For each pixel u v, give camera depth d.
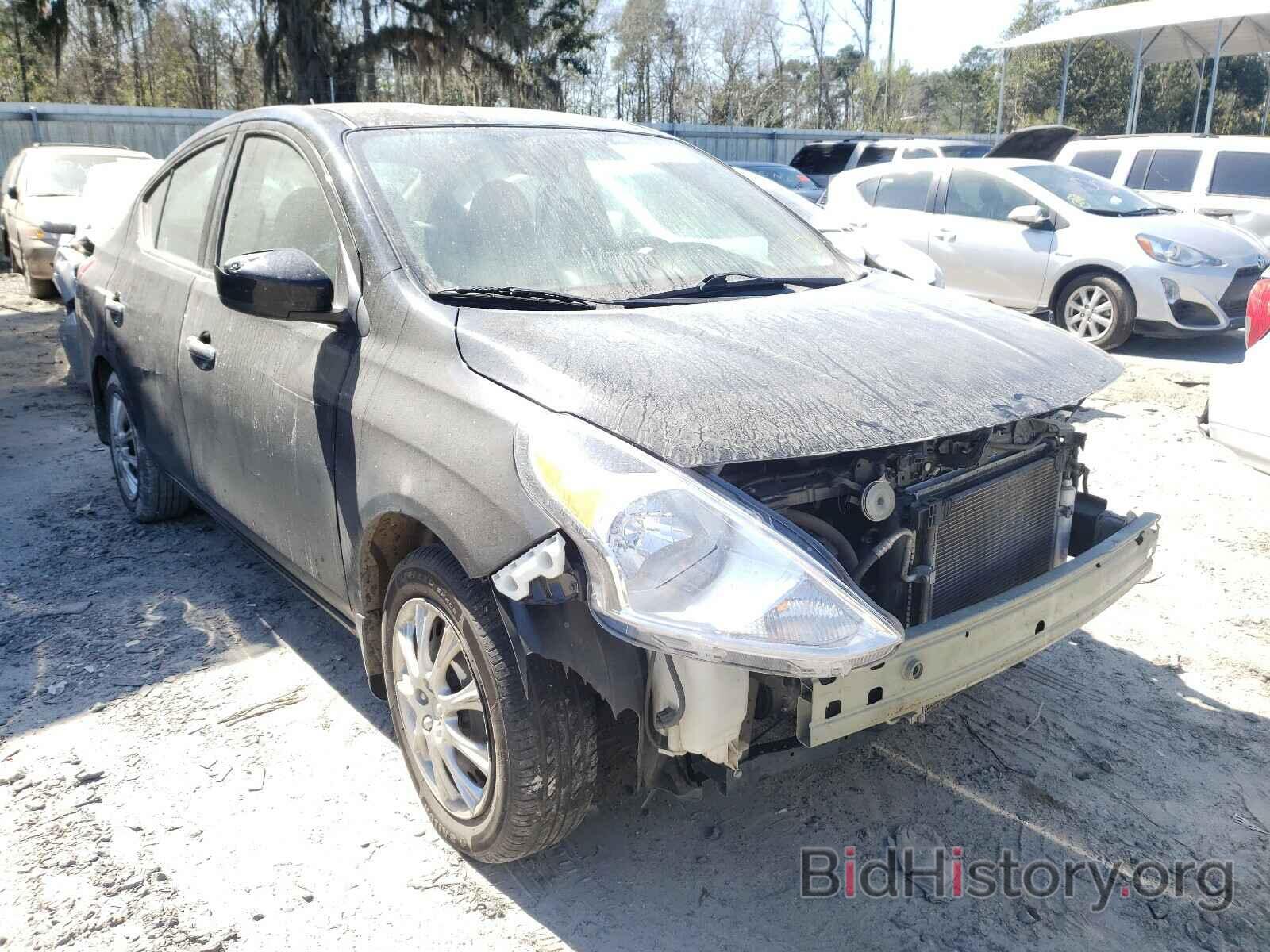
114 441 4.73
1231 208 10.62
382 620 2.64
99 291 4.42
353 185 2.81
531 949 2.27
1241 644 3.69
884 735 3.11
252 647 3.59
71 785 2.81
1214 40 21.16
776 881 2.50
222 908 2.37
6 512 4.91
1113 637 3.75
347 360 2.66
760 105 41.34
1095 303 8.90
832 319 2.60
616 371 2.17
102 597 3.97
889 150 18.61
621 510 1.93
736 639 1.83
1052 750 3.04
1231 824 2.72
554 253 2.83
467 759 2.46
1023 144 12.73
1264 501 5.11
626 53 39.69
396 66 27.05
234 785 2.82
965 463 2.39
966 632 2.18
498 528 2.08
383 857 2.55
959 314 2.80
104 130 19.64
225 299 2.53
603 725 2.33
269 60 26.22
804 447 2.01
